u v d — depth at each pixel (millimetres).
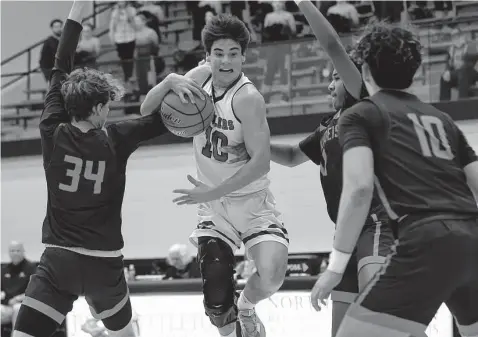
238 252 18031
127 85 19219
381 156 4457
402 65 4660
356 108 4547
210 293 6320
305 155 6926
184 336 9852
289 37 19750
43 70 21438
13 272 14852
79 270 5711
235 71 6160
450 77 17328
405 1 19406
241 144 6281
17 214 21625
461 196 4426
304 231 19312
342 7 19016
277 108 18516
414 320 4289
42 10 25266
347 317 4387
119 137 5848
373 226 5844
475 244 4293
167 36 22000
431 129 4562
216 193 5934
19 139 21328
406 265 4262
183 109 5922
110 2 25188
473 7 18844
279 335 9508
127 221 20812
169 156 20594
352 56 6008
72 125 5840
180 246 14344
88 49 20984
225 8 21672
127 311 6047
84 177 5707
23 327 5656
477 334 4527
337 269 4309
